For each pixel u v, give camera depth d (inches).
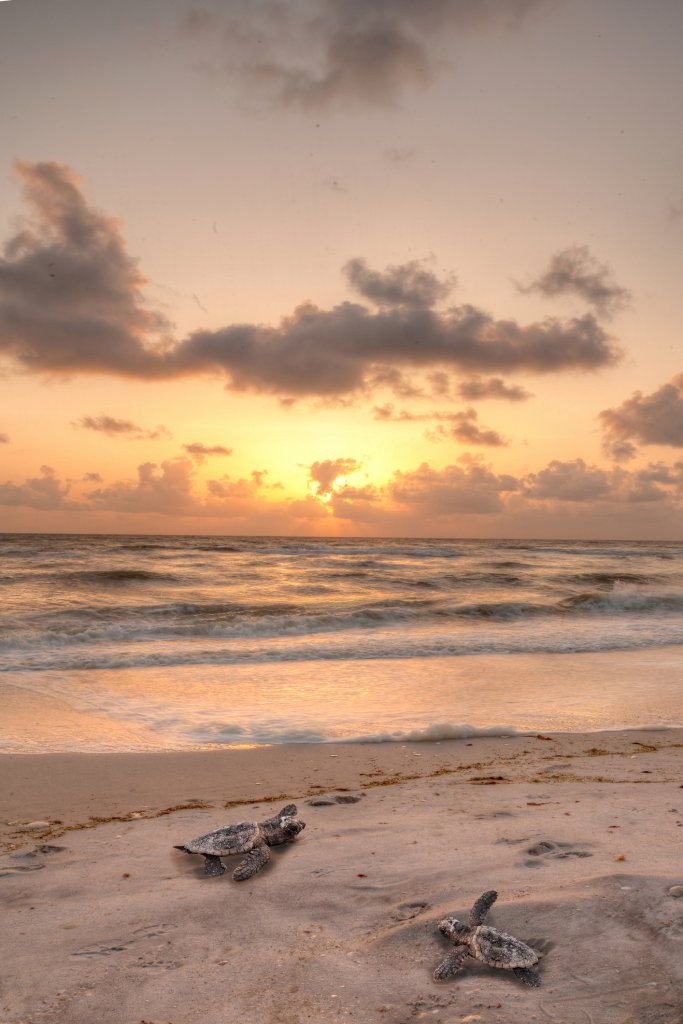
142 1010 116.8
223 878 173.9
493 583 1217.4
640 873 155.6
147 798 258.1
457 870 168.6
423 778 277.0
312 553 2047.2
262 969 128.7
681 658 573.0
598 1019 107.1
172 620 721.6
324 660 546.9
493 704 415.5
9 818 235.6
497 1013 110.2
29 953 138.2
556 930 133.4
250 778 283.1
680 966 118.3
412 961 128.3
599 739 343.6
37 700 406.3
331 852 187.5
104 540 3398.1
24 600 879.7
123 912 156.3
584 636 677.9
